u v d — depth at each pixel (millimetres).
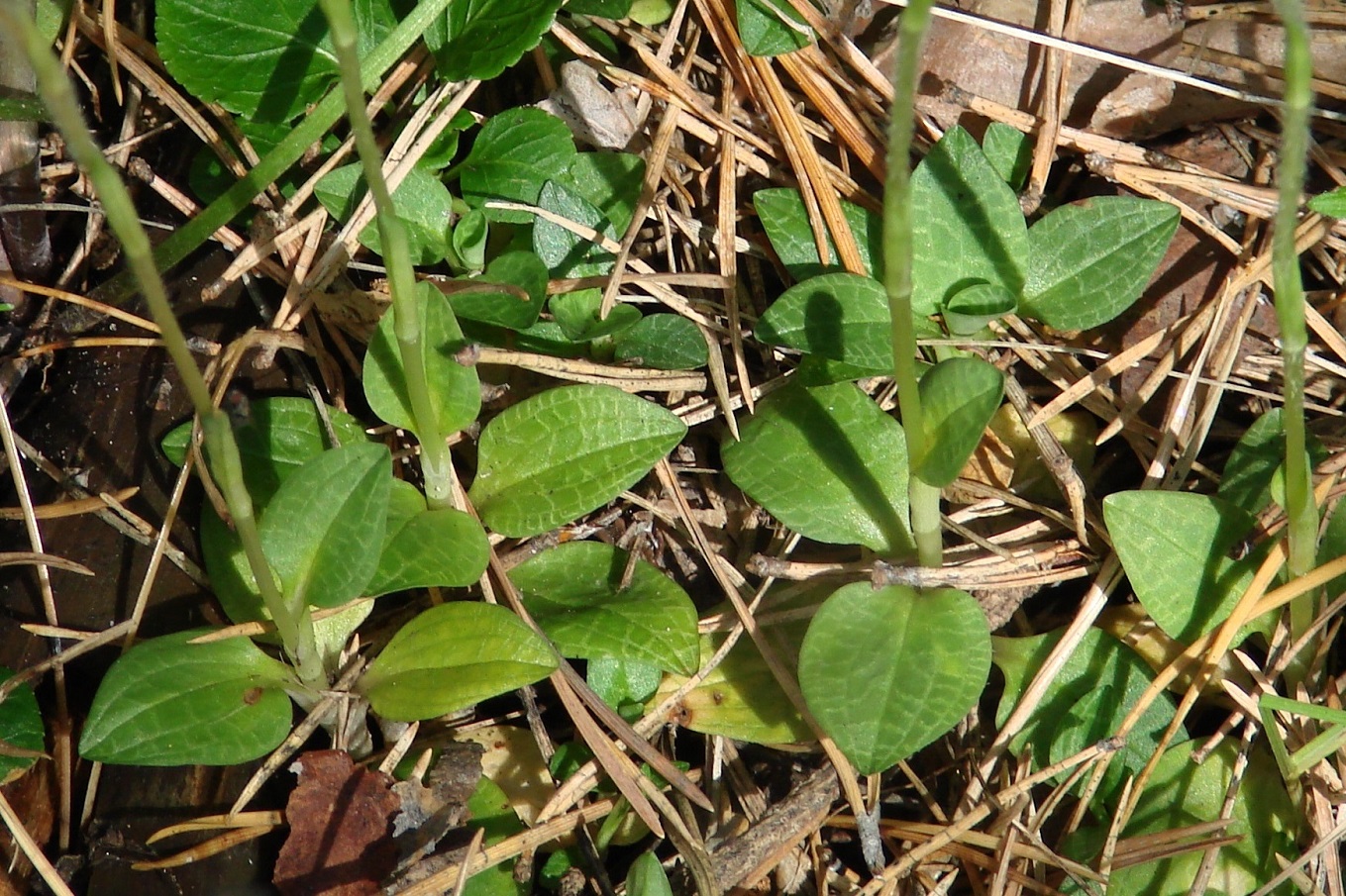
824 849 374
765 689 378
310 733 373
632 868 356
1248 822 370
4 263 390
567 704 371
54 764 372
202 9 389
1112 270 389
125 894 366
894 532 379
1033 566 384
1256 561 375
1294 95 337
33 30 320
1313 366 394
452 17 395
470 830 370
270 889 368
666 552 390
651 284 394
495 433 381
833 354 381
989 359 395
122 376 389
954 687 364
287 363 391
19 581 378
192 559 380
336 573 362
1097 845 370
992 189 389
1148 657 381
